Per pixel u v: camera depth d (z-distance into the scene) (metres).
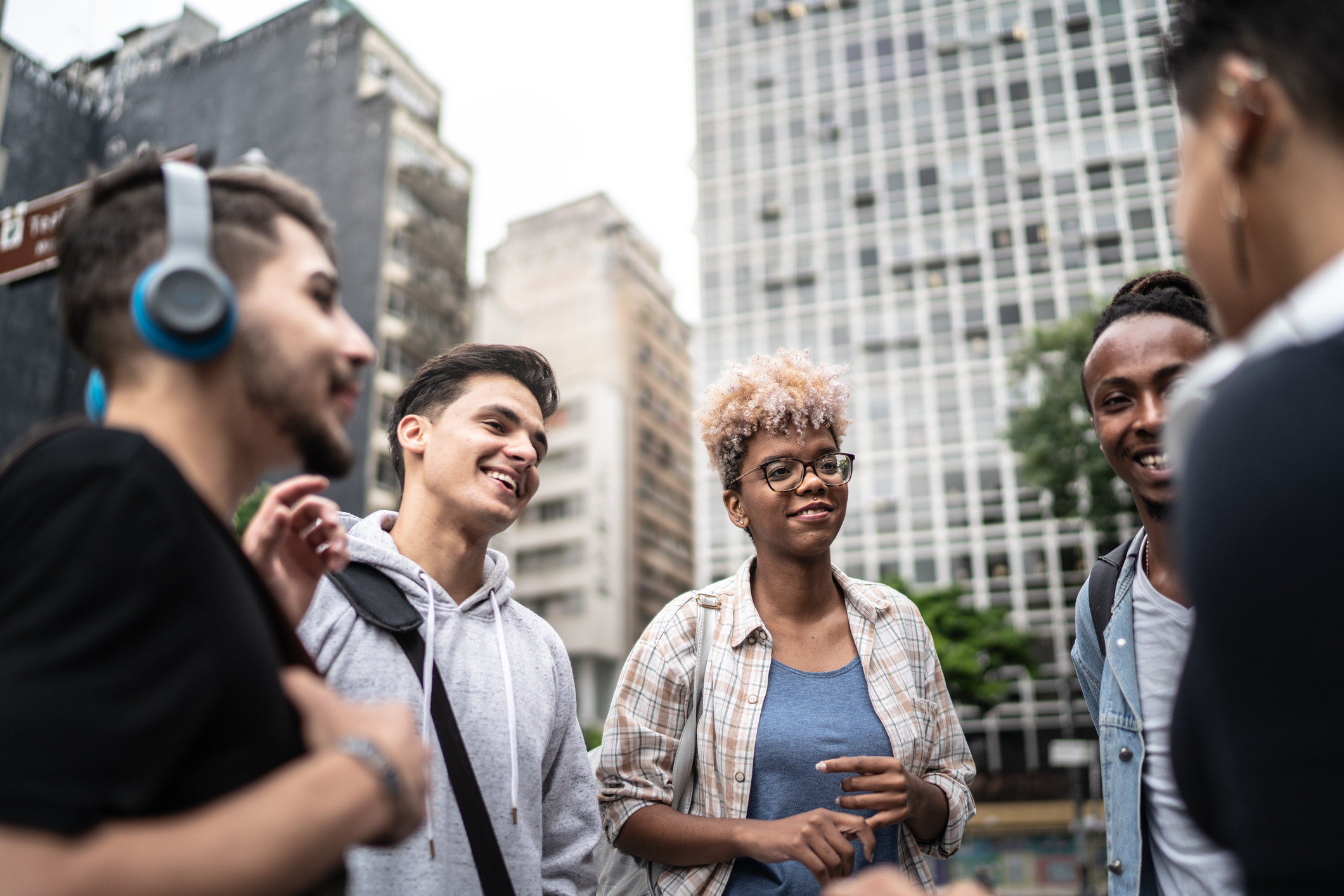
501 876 1.74
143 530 0.80
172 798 0.81
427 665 1.86
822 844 1.93
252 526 1.33
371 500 37.41
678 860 2.15
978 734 38.94
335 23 43.91
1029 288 43.19
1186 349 1.91
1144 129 43.41
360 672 1.82
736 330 46.41
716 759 2.30
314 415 1.04
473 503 2.05
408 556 2.10
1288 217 0.76
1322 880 0.60
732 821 2.08
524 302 55.56
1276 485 0.65
